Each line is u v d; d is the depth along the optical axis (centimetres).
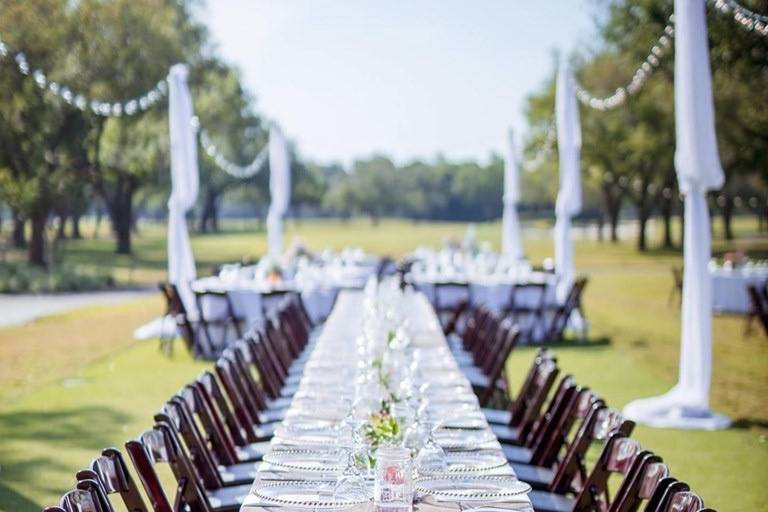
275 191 1697
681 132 767
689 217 785
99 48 2427
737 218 7681
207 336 1193
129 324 1605
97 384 1006
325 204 9075
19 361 1177
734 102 2048
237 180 5497
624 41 2258
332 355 681
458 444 417
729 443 735
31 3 2091
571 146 1323
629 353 1231
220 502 459
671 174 3672
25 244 3972
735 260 1703
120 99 2536
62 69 2309
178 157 1224
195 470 445
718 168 766
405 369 533
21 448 732
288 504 338
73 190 2798
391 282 1134
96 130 2630
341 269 1636
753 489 614
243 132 4619
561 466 471
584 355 1215
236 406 593
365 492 345
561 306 1348
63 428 799
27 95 2167
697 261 792
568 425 528
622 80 3322
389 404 449
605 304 1947
